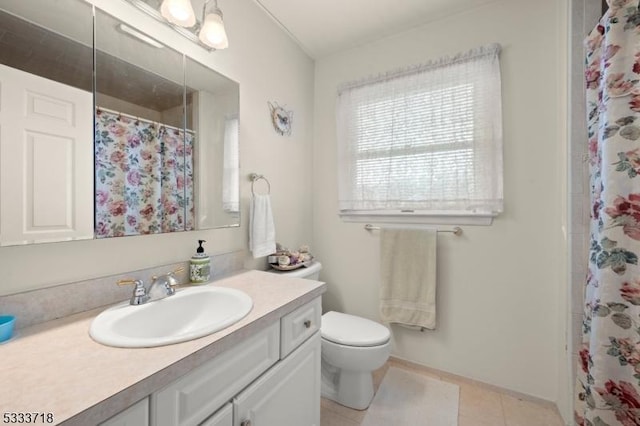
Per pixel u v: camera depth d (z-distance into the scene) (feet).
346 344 4.61
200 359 2.11
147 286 3.49
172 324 3.15
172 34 3.84
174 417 1.98
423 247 5.70
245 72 5.05
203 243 4.31
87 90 2.97
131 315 2.80
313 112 7.20
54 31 2.74
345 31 6.06
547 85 4.81
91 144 2.99
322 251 7.11
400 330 6.13
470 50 5.32
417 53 5.90
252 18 5.18
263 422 2.81
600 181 3.21
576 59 4.07
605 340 2.96
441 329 5.73
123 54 3.29
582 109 4.04
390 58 6.21
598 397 2.98
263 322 2.74
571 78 4.10
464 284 5.51
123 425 1.68
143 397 1.76
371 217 6.44
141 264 3.51
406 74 5.94
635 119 2.79
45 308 2.63
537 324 4.93
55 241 2.70
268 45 5.60
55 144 2.72
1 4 2.44
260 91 5.41
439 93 5.62
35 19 2.62
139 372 1.81
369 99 6.37
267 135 5.61
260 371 2.78
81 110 2.92
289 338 3.23
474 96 5.29
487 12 5.24
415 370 5.92
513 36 5.04
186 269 4.01
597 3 3.94
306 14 5.52
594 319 3.05
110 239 3.20
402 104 5.99
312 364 3.71
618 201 2.88
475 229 5.40
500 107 5.09
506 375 5.17
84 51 2.95
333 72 6.93
